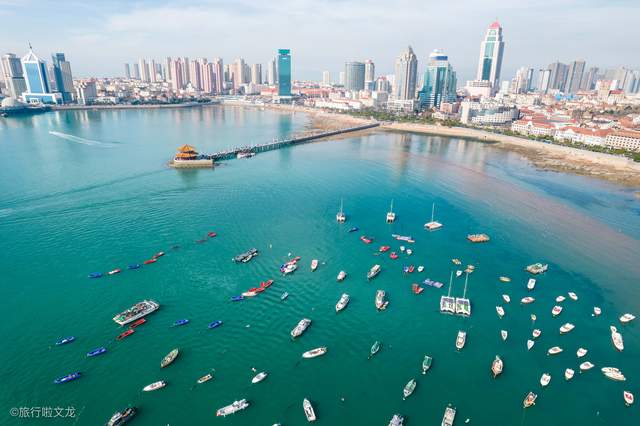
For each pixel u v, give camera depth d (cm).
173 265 14075
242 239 16288
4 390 8838
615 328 11262
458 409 8731
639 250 16100
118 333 10631
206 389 9050
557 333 11106
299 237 16675
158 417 8325
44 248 15050
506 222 18788
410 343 10662
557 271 14325
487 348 10512
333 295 12662
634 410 8794
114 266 13875
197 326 11025
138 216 18462
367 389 9206
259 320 11362
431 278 13775
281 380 9362
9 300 11838
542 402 8931
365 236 16925
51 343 10194
